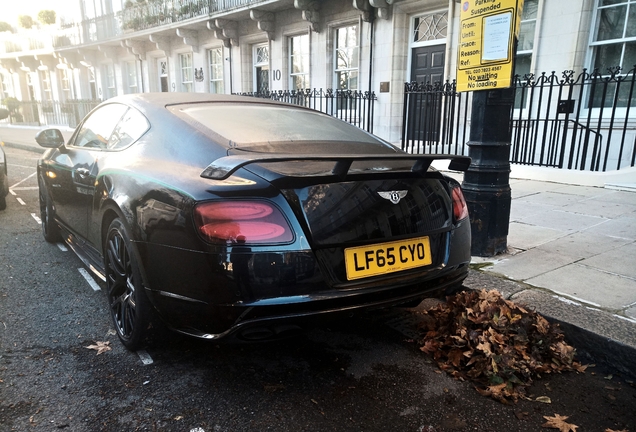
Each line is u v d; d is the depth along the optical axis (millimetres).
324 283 2092
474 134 3975
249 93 14359
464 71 3967
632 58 7664
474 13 3803
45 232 4777
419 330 2986
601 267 3725
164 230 2207
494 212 3957
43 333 2871
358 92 11766
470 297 2975
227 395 2285
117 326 2766
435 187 2537
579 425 2107
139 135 2955
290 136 2775
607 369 2570
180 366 2537
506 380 2410
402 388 2383
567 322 2762
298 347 2787
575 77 8016
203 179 2215
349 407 2215
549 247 4250
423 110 10586
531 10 8625
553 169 7492
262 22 13641
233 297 2008
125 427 2033
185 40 16703
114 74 22203
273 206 2045
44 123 25297
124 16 19422
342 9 11836
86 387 2322
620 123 7801
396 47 10758
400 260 2311
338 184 2180
